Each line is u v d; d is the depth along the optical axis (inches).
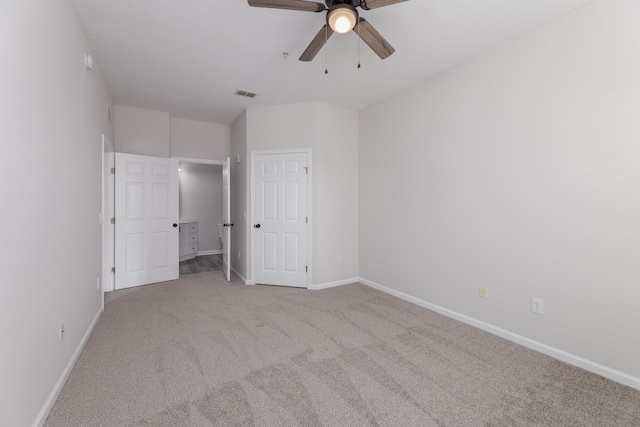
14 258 50.7
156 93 144.4
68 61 78.6
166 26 91.7
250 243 165.6
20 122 52.9
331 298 140.8
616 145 75.6
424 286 128.7
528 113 92.7
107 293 147.7
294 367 81.0
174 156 185.5
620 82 74.7
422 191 129.2
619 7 74.6
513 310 97.4
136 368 80.0
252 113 165.0
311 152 156.0
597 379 76.4
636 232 72.9
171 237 173.5
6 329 48.1
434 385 73.2
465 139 111.3
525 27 91.0
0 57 46.6
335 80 129.5
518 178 95.5
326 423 60.3
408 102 135.9
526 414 63.4
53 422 60.1
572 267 83.9
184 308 126.6
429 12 84.0
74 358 81.7
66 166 76.8
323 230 158.6
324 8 71.1
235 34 96.1
